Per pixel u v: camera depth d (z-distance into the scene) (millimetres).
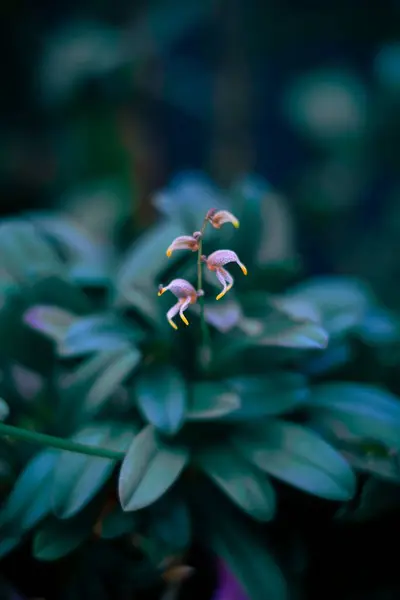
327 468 441
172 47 856
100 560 476
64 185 884
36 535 451
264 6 861
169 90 863
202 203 529
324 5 871
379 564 497
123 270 494
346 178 861
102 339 466
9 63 913
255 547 460
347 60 915
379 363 528
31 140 932
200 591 476
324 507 490
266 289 522
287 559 478
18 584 479
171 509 458
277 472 442
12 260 511
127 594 475
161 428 439
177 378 464
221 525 469
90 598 474
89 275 524
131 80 833
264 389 464
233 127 896
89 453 429
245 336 471
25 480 449
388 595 491
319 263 858
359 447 468
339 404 477
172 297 479
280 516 490
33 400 498
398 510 493
